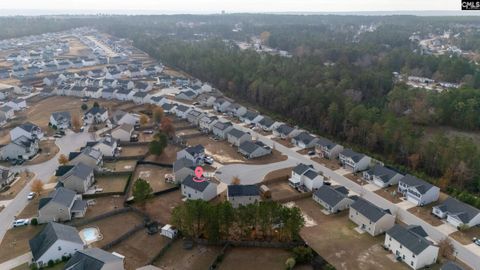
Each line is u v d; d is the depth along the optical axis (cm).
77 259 5588
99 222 7294
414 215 7794
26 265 6012
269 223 6625
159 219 7375
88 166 8912
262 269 6088
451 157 9200
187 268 6075
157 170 9562
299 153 10788
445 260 6378
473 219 7325
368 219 7069
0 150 9919
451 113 13062
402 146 10256
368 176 9244
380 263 6278
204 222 6606
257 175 9356
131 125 12112
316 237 6975
